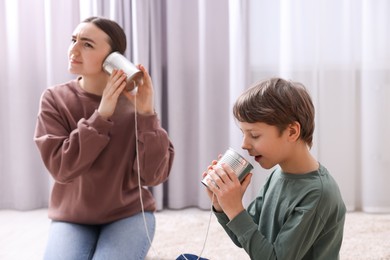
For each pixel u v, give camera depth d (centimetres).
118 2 222
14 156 231
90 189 142
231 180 103
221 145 237
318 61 225
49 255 130
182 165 233
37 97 235
